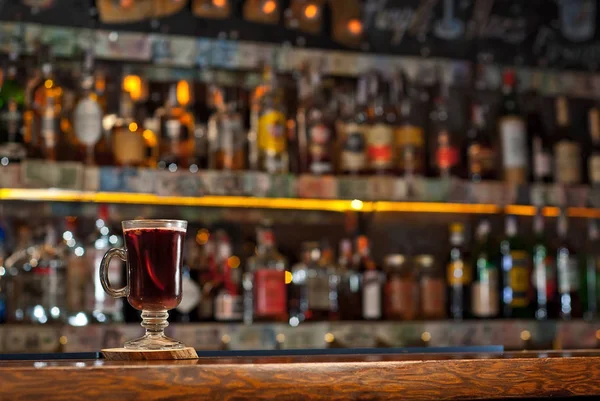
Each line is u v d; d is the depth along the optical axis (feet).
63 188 7.55
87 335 7.55
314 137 8.66
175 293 4.00
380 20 9.60
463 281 9.36
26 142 7.92
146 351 3.79
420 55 9.73
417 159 9.07
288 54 8.95
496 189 8.97
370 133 8.85
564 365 3.74
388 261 9.04
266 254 8.72
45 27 8.22
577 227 10.25
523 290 9.25
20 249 8.06
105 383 3.20
